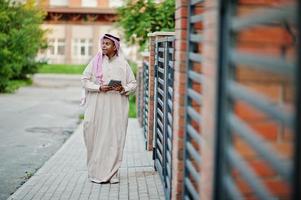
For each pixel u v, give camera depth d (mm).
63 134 12930
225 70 2777
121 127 7410
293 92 1924
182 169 4605
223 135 2803
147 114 10586
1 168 8797
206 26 3242
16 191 7000
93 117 7320
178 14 4574
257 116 2959
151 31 17234
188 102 4195
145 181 7508
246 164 2570
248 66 2631
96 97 7316
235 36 2713
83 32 54750
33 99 22750
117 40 7336
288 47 2891
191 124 4195
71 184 7348
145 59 12414
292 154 1937
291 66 1926
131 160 9211
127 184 7332
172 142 5488
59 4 54375
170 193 5715
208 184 3121
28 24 27719
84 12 53719
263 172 2904
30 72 31422
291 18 1983
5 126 14258
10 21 26438
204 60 3322
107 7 54062
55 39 54719
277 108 2074
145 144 10773
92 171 7438
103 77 7340
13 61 25891
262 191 2162
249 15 2449
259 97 2221
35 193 6859
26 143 11508
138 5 17344
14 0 27062
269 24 2898
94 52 54938
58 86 31172
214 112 2920
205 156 3227
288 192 1974
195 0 3945
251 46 2986
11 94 25062
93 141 7391
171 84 6262
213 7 3006
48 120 15648
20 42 25953
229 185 2705
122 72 7371
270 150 2109
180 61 4441
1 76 25500
